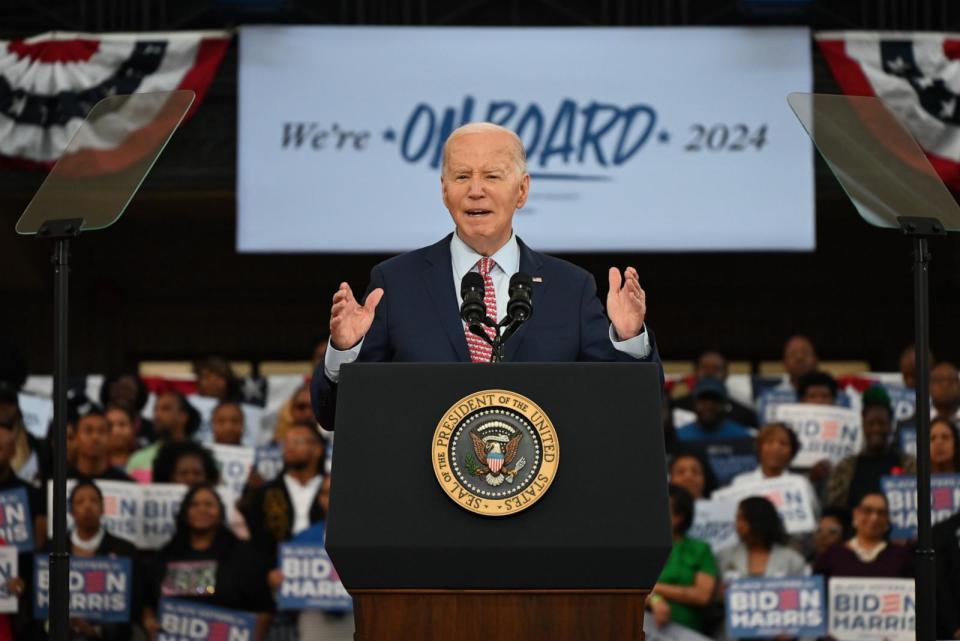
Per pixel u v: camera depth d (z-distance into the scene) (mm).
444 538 5309
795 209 17906
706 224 17906
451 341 6789
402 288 6945
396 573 5320
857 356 24141
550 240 17891
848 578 13555
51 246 22531
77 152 8422
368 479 5406
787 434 14438
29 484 13875
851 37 17781
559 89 17891
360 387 5535
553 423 5484
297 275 23953
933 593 7617
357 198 17875
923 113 17688
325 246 17828
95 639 13406
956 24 18609
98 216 8008
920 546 7688
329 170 17844
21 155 17359
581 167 17906
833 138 8484
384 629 5355
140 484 13969
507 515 5340
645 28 17922
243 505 14031
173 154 18375
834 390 15227
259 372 23984
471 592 5336
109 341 23562
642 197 17891
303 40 17844
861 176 8289
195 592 13508
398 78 17891
